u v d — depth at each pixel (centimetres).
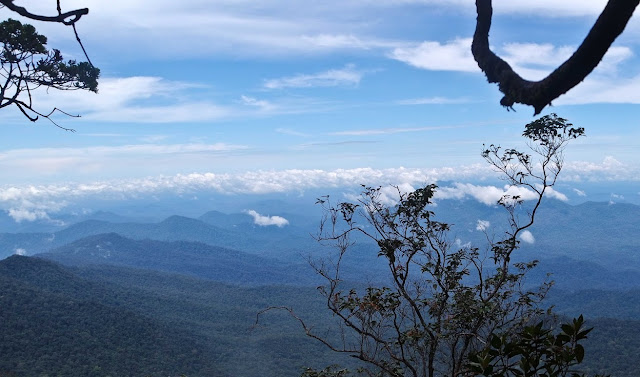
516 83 129
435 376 400
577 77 116
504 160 400
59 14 187
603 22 109
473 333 393
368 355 420
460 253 427
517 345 182
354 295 420
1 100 412
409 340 405
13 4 181
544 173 388
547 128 356
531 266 425
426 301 423
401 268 422
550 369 178
